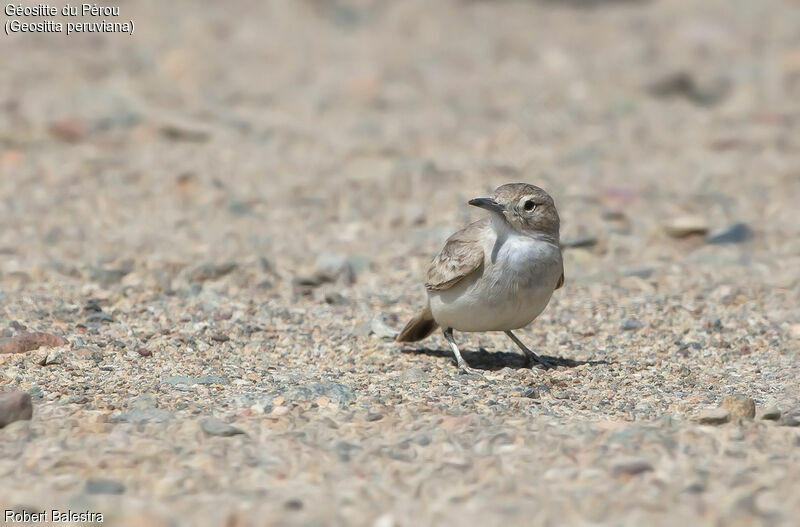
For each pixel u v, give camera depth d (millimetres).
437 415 9477
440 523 7449
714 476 8148
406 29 32594
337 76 27234
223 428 8938
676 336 12523
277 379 10656
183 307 13203
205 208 17812
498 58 29812
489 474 8203
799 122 24328
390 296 14023
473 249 10656
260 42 30062
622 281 14695
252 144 21516
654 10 35562
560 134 23328
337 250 16125
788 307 13562
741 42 31344
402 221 17375
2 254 15203
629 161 21391
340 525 7406
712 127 24047
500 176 19922
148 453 8516
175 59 26969
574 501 7750
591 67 28844
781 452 8633
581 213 17719
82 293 13562
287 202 18250
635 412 9797
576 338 12531
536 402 10023
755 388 10617
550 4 36000
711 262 15648
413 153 21438
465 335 12562
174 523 7414
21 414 9133
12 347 11109
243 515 7488
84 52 27375
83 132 21266
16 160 19688
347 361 11484
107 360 11125
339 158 20812
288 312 13180
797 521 7457
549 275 10797
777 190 19406
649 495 7828
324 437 8922
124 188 18578
